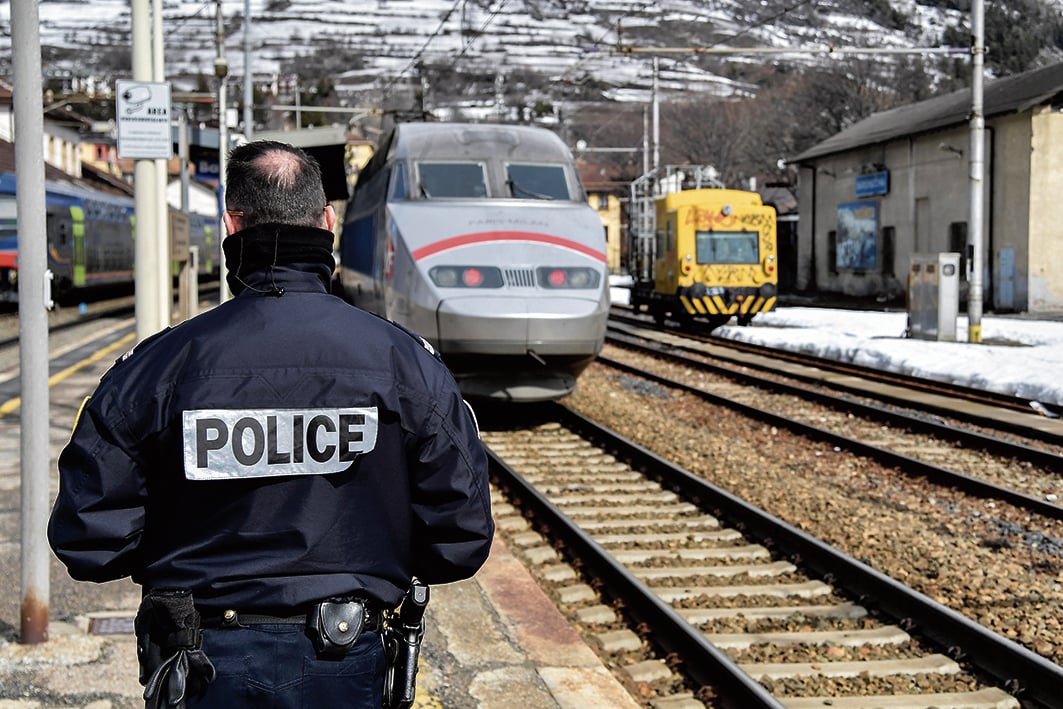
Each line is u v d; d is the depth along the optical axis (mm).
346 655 2191
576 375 11992
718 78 119062
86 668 4719
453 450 2311
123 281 34750
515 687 4629
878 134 35250
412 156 12789
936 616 5672
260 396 2201
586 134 82562
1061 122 27812
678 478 9242
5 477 8539
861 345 19641
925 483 9414
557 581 6848
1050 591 6516
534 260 11570
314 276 2373
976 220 19484
